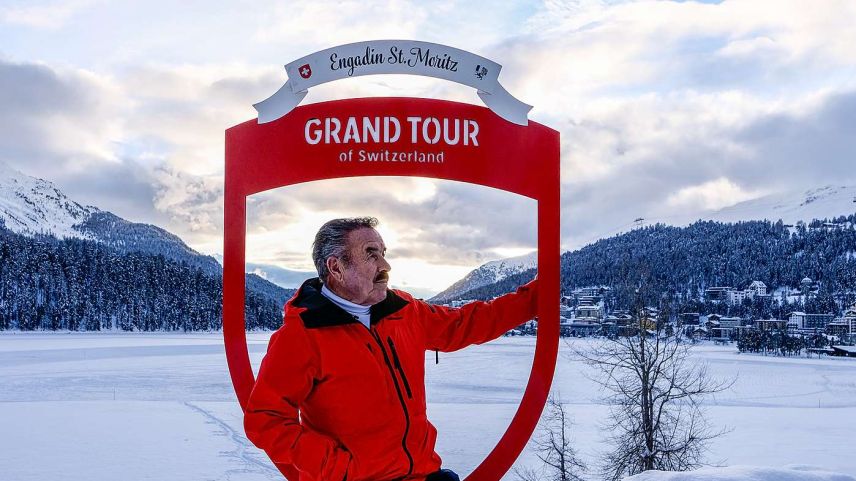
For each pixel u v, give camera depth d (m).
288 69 2.10
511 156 2.11
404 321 1.81
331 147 2.11
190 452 17.72
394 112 2.11
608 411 23.12
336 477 1.61
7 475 15.21
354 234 1.69
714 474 2.71
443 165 2.10
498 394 29.38
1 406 26.97
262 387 1.63
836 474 2.72
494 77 2.11
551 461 14.35
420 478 1.75
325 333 1.66
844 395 37.09
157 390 32.94
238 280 2.08
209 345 68.19
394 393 1.71
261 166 2.10
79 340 75.88
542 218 2.11
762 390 38.97
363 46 2.10
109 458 16.98
